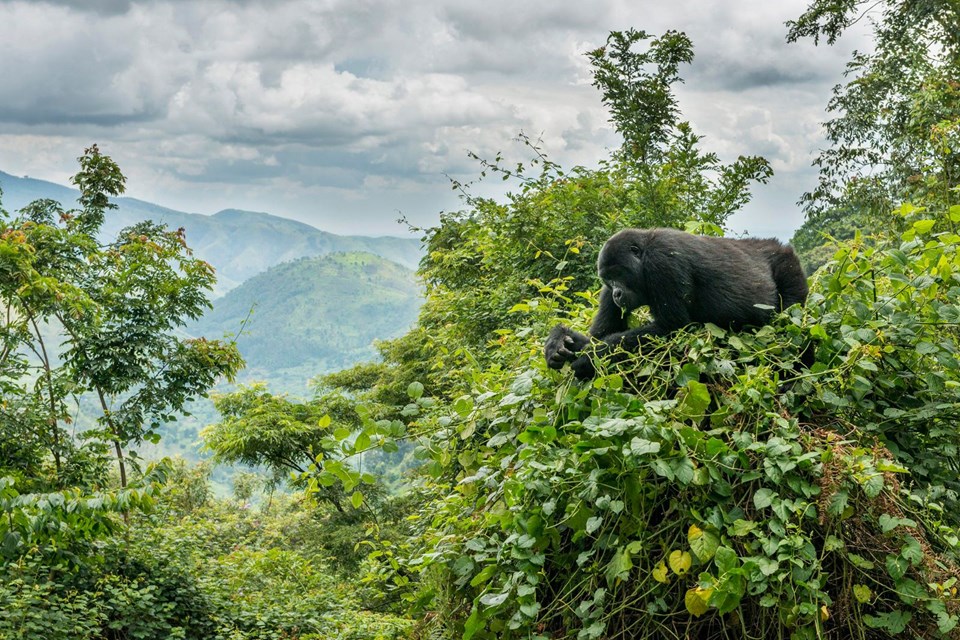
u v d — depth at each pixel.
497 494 4.80
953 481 4.79
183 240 17.69
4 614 10.54
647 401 4.54
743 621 3.89
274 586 15.43
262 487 35.00
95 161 19.50
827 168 23.27
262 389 27.08
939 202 11.77
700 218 14.16
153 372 16.95
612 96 18.73
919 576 3.84
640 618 4.07
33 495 8.17
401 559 5.82
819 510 3.87
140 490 8.45
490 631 4.60
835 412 4.63
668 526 4.07
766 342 4.83
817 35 23.48
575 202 14.30
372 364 33.31
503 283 14.19
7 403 14.68
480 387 5.37
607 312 6.07
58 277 16.03
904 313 4.89
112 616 12.52
